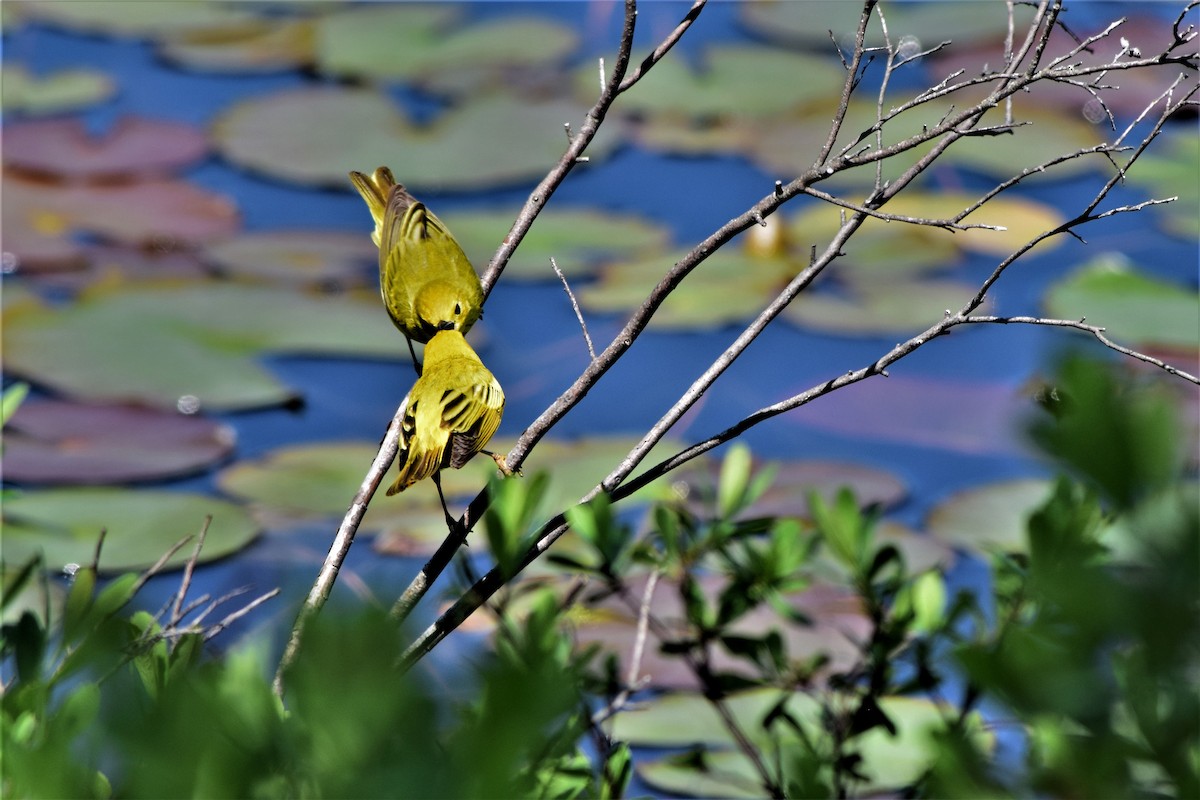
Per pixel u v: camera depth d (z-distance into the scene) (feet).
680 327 45.65
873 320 46.34
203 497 38.37
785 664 21.45
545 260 48.98
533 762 8.11
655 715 29.68
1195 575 5.45
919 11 67.87
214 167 55.77
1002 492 38.52
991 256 50.39
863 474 39.32
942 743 6.77
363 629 5.79
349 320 46.70
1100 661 5.97
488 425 20.74
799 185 15.88
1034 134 57.47
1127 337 45.16
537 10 69.31
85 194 53.01
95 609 12.53
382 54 65.31
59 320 45.83
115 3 69.97
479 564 35.58
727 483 22.31
